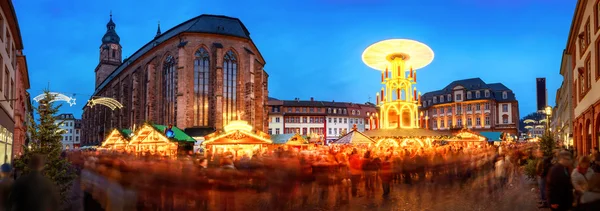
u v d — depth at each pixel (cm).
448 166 2500
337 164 1884
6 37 2861
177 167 1396
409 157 2473
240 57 7588
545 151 2441
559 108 7650
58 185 1617
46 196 798
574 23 3303
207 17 7869
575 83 3688
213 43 7431
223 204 1434
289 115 11338
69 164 1727
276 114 11250
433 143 4403
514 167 2589
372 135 4150
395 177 2450
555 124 9631
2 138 2542
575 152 3084
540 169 1598
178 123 7100
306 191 1677
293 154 1659
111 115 10144
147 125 4191
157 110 7875
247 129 3566
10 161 3133
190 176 1388
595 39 2508
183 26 8175
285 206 1543
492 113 11344
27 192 779
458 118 11812
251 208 1508
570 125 4512
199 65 7394
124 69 9338
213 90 7381
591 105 2547
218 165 1548
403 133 4194
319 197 1805
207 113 7350
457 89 11906
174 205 1359
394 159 2455
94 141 11638
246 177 1503
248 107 7450
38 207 779
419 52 4750
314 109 11594
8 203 802
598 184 819
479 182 2481
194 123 7250
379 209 1608
